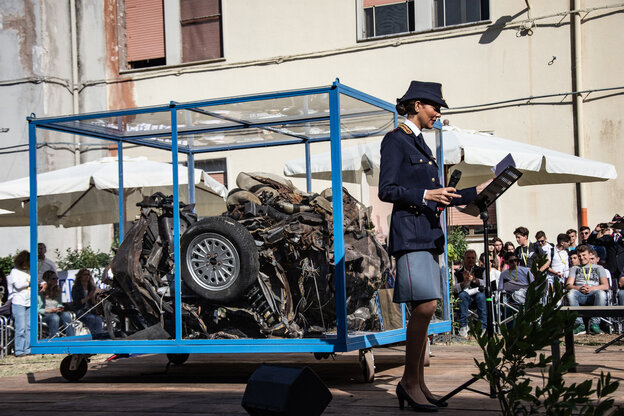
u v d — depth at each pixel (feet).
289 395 7.09
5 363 27.68
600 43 39.65
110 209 22.09
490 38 41.83
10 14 51.21
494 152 29.27
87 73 51.52
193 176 23.16
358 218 17.80
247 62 47.42
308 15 46.09
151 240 19.29
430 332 19.61
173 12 49.85
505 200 41.04
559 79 40.40
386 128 19.40
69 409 14.98
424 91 13.89
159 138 22.56
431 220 13.39
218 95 48.37
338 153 16.88
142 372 21.70
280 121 20.25
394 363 21.66
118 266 19.03
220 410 13.98
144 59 50.83
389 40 44.06
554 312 8.96
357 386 16.90
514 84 41.34
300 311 17.66
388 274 18.54
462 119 42.42
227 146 22.82
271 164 22.35
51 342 19.94
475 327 9.59
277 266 17.61
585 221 39.34
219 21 49.01
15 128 51.08
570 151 40.14
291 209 18.19
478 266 31.65
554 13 40.45
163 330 18.81
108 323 19.57
